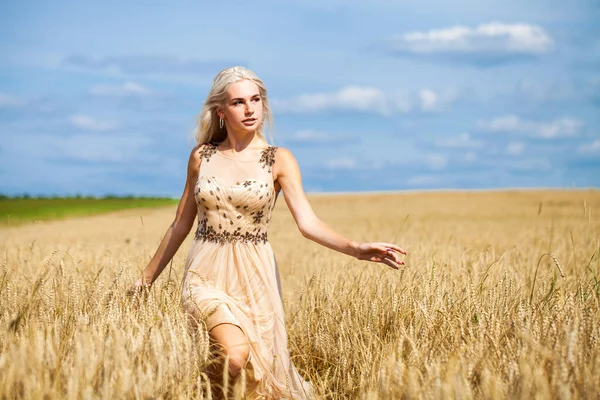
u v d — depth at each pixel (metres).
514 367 3.57
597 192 48.44
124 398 3.43
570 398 3.25
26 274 6.15
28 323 4.40
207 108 4.85
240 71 4.74
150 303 4.52
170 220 29.77
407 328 4.85
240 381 4.10
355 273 6.86
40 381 3.45
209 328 4.29
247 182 4.70
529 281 6.09
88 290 5.15
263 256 4.77
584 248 9.34
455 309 4.82
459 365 3.71
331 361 5.16
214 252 4.71
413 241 12.35
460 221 28.84
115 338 3.81
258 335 4.64
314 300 5.91
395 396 3.55
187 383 3.75
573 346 3.64
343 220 32.59
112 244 11.12
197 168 4.91
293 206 4.79
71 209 44.09
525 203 49.03
